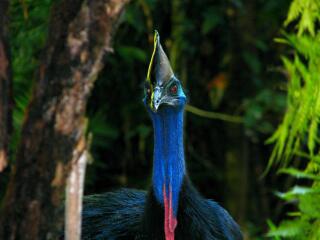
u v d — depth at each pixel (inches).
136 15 566.3
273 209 678.5
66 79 206.2
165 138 332.8
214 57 633.6
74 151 211.8
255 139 629.9
